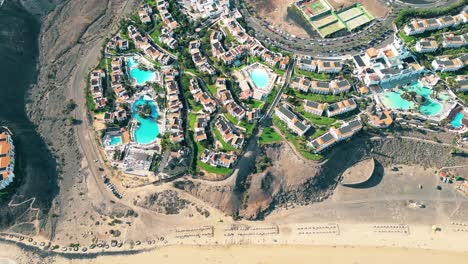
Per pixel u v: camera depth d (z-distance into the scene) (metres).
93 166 186.38
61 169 187.75
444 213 175.50
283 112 188.12
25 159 182.75
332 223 174.88
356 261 164.38
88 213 177.25
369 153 187.12
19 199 175.12
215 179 177.50
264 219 176.75
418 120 188.50
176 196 178.75
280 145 184.50
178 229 173.75
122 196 179.25
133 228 174.00
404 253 165.88
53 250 169.62
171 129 188.88
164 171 181.12
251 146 184.00
